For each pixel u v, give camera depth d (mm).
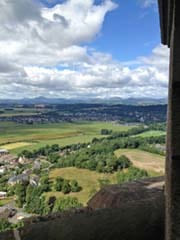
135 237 1838
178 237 1577
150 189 2660
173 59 1573
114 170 74688
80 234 1736
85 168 82688
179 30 1560
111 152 89125
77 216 1768
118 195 2545
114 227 1809
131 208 1855
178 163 1578
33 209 60219
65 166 89438
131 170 69562
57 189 67188
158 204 1897
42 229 1680
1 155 131250
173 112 1584
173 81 1575
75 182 69625
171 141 1587
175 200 1581
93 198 2656
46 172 86750
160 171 67625
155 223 1869
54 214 1951
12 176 96500
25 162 116375
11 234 1646
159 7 2049
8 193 77938
